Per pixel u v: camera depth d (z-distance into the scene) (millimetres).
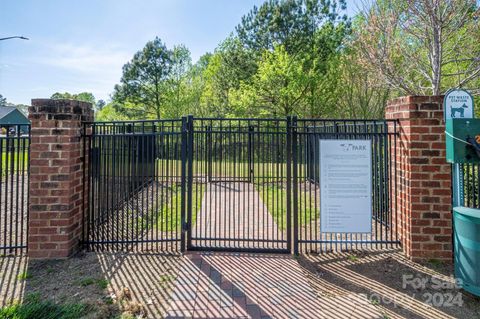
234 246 4098
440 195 3635
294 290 2973
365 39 8594
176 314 2529
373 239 4473
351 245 4109
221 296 2836
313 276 3301
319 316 2541
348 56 15336
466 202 3912
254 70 17547
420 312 2627
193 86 30641
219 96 23016
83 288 2965
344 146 3768
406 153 3781
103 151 4816
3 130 5066
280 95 15789
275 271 3393
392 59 8484
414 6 7055
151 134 4164
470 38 7672
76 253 3891
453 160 3080
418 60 8188
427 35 7293
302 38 16047
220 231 4621
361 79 14961
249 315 2535
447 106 3352
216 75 23641
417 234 3672
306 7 16219
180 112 29281
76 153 3906
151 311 2570
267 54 15891
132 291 2908
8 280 3125
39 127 3656
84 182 4172
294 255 3869
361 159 3754
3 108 40594
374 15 8070
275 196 7668
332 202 3777
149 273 3307
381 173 4461
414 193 3676
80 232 4066
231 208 6527
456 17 7094
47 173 3666
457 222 2994
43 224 3664
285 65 15172
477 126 3021
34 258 3648
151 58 27953
